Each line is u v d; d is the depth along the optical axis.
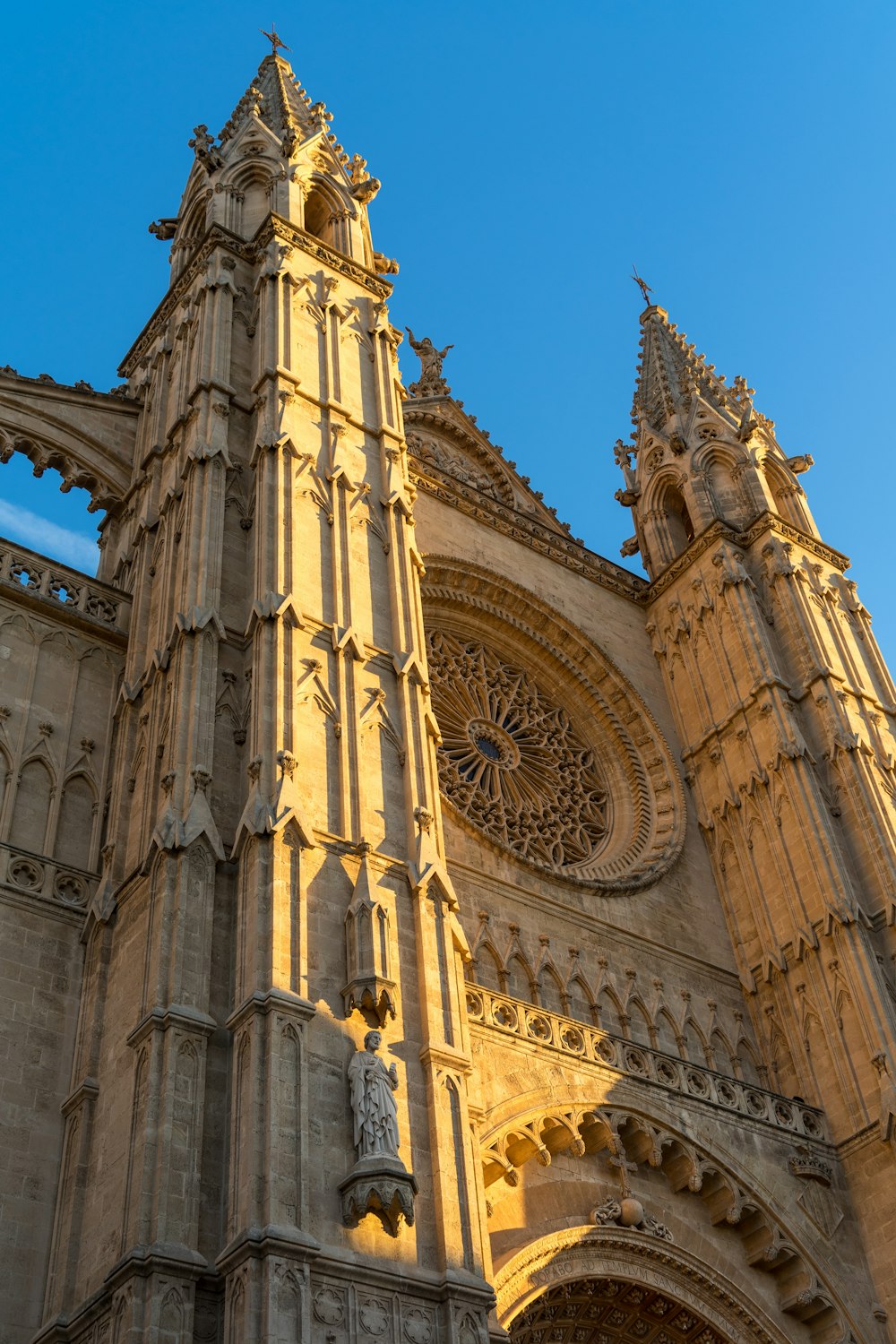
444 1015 25.61
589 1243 28.14
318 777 27.48
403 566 33.06
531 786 41.19
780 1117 34.00
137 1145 22.27
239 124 46.28
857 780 40.56
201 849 25.50
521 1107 28.19
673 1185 30.83
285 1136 22.03
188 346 37.12
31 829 29.17
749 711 43.19
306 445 33.66
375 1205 21.98
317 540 31.83
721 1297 29.92
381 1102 23.27
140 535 34.47
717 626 45.81
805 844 39.62
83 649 32.72
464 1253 22.81
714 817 42.66
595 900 37.72
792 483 51.56
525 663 44.53
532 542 46.19
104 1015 25.78
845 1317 30.84
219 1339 20.31
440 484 44.56
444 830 35.50
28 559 33.19
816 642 44.19
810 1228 31.83
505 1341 23.25
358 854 26.81
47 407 37.81
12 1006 25.95
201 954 24.22
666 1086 31.55
